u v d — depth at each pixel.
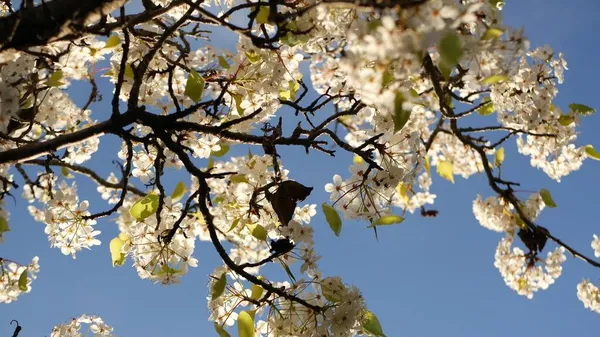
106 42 4.18
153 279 4.38
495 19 2.71
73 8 3.14
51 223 4.69
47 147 3.35
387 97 2.38
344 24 3.57
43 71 4.22
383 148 4.10
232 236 5.38
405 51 2.24
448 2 2.59
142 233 4.42
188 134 4.25
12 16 3.09
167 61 4.57
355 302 3.81
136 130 4.71
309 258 3.97
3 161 3.26
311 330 3.85
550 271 7.53
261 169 4.58
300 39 3.82
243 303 4.18
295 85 4.88
